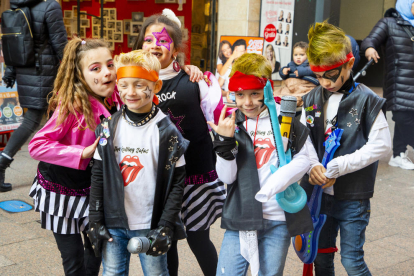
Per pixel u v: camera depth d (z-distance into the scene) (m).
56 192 2.22
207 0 7.34
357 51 5.46
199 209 2.61
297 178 2.05
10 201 4.25
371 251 3.49
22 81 4.61
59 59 4.69
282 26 8.00
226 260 2.17
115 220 2.06
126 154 2.06
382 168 5.82
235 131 2.16
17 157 5.66
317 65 2.30
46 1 4.56
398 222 4.09
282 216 2.14
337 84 2.33
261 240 2.20
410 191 4.97
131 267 3.16
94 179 2.09
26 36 4.49
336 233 2.62
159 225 2.02
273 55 8.02
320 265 2.64
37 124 4.68
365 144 2.38
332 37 2.26
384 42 5.75
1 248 3.31
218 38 7.62
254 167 2.13
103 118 2.25
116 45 7.98
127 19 7.81
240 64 2.06
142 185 2.06
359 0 15.44
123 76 1.97
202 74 2.63
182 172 2.10
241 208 2.13
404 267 3.26
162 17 2.56
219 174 2.14
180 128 2.55
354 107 2.38
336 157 2.40
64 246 2.27
